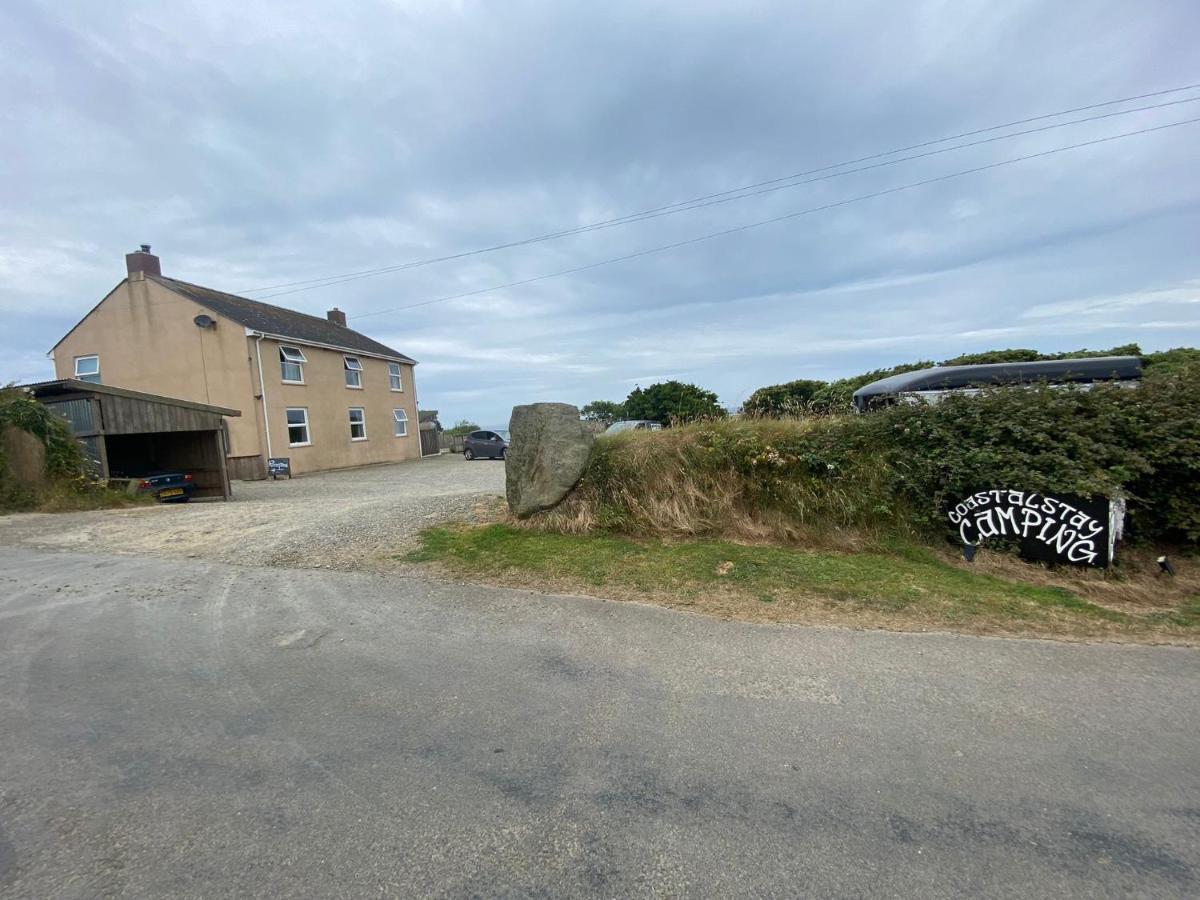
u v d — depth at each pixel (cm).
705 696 323
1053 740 278
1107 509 544
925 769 255
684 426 800
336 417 2406
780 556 595
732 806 232
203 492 1504
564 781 249
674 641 402
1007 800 235
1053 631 416
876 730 287
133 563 629
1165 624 430
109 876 198
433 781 249
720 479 720
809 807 231
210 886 193
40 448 1070
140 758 268
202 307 1992
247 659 378
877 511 643
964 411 641
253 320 2111
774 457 700
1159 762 261
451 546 655
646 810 230
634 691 330
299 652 389
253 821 225
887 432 681
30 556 668
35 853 208
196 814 229
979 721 295
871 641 398
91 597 511
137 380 2072
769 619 441
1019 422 607
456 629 428
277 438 2080
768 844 211
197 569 600
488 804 234
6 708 317
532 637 412
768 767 258
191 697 327
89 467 1151
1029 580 540
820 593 493
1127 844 210
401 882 195
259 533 766
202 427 1430
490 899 188
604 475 743
